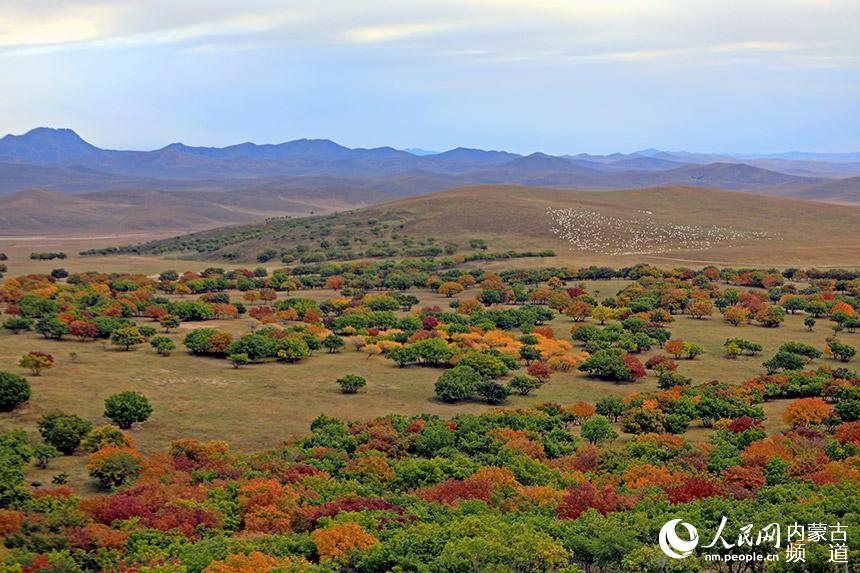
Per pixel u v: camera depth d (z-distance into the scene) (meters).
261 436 86.38
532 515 55.16
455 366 116.00
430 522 54.12
